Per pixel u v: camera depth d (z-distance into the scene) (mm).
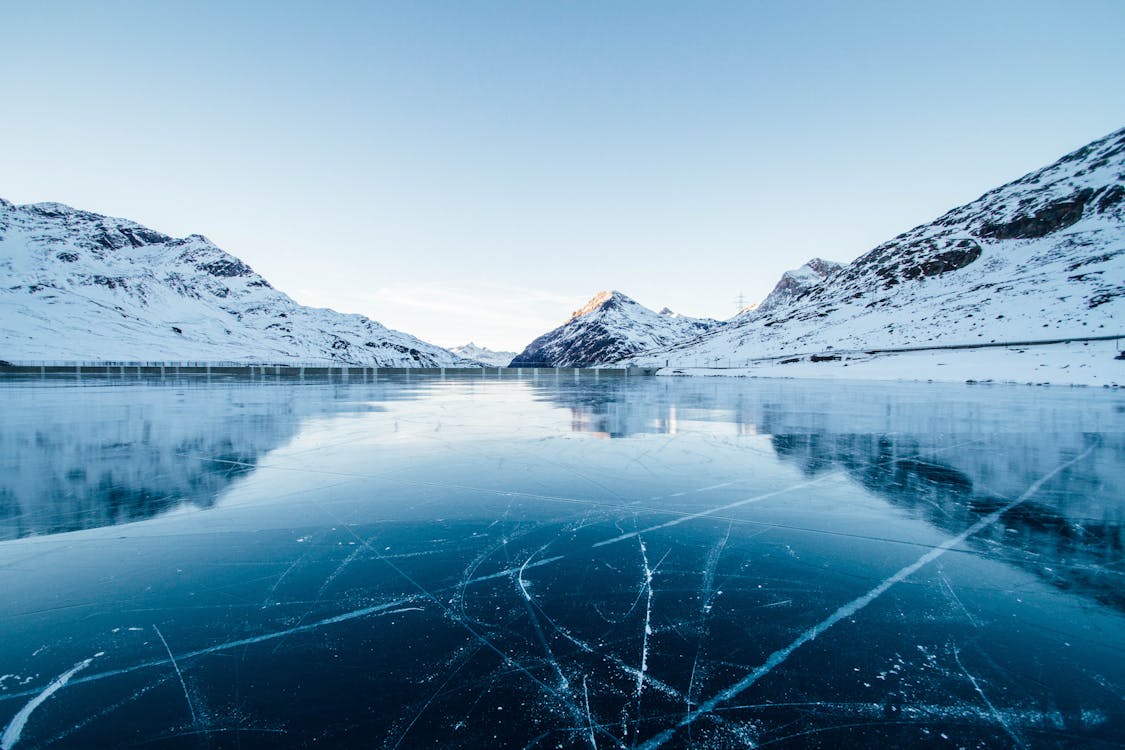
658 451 9438
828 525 5355
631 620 3426
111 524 5309
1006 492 6637
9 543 4781
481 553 4590
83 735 2369
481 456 8953
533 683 2766
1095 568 4266
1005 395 25484
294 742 2318
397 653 3033
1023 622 3395
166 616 3465
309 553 4574
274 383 39375
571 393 28047
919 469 7984
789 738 2365
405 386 35938
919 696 2648
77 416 14992
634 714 2525
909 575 4129
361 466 8102
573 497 6379
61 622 3379
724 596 3773
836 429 12523
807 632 3268
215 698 2631
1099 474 7680
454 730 2406
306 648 3084
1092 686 2727
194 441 10477
